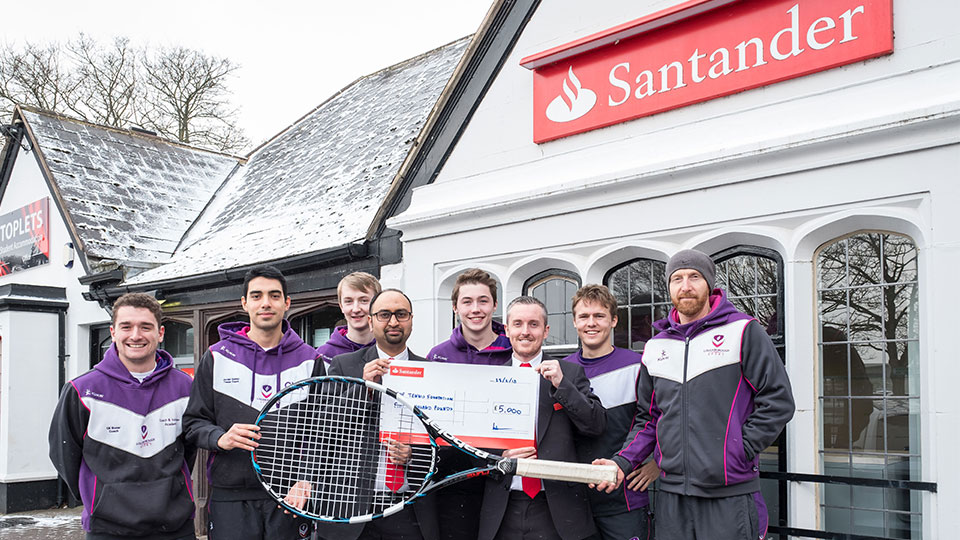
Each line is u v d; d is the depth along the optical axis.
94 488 3.63
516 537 3.62
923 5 4.09
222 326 4.11
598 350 4.12
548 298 5.81
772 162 4.35
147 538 3.69
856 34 4.28
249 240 9.55
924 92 3.92
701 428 3.41
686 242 4.79
